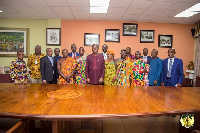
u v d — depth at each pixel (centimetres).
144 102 180
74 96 202
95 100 184
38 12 549
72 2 452
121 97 200
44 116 135
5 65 648
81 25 640
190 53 664
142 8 489
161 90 247
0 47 640
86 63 359
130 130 286
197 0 420
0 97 194
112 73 379
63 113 142
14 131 122
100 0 439
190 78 643
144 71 341
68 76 351
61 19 635
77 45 643
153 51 409
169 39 656
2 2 459
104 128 292
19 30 641
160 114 148
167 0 423
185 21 626
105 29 640
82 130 203
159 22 648
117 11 522
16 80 375
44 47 651
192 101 188
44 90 234
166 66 386
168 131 286
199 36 618
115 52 647
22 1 450
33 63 445
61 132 176
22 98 190
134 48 648
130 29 643
